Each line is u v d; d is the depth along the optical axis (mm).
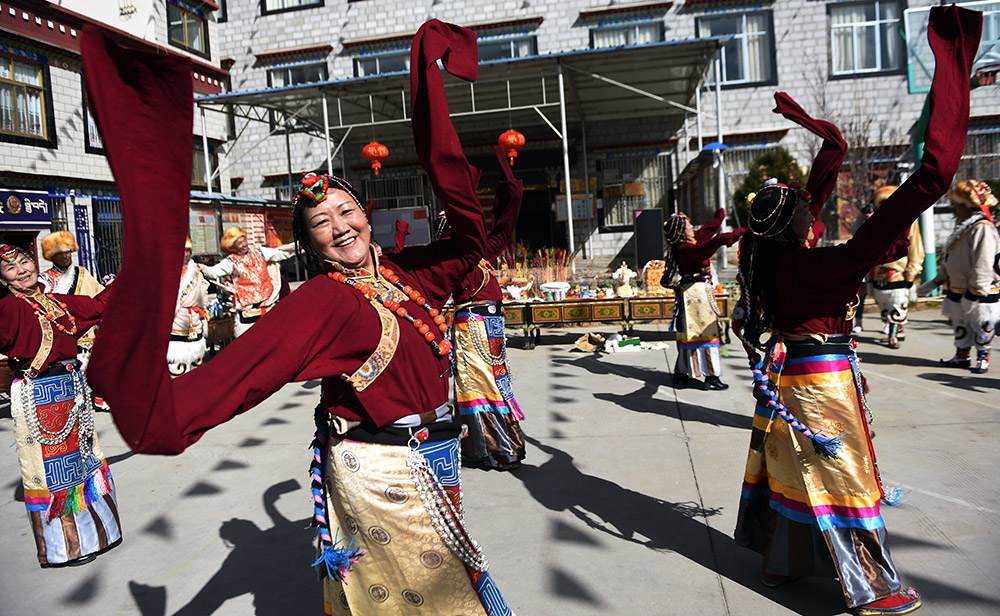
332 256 1794
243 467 4613
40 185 12555
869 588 2447
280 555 3303
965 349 6293
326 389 1839
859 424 2506
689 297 6121
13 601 2986
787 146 17812
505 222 4172
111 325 1110
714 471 4066
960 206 6176
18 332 3217
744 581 2816
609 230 18828
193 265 6352
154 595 2982
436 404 1860
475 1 18828
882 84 17406
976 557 2881
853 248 2201
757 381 2635
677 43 12367
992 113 16703
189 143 1142
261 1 19828
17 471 4855
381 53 19391
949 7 1953
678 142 18422
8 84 12102
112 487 3561
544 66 13789
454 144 1781
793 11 17594
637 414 5418
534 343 8953
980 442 4285
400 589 1813
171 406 1220
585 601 2727
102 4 14859
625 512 3564
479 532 3428
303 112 16656
